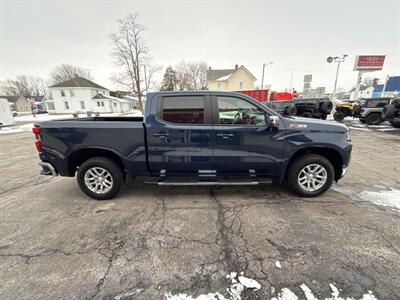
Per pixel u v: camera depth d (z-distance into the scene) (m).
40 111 51.28
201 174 3.48
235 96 3.34
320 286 1.89
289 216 3.02
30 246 2.46
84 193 3.74
